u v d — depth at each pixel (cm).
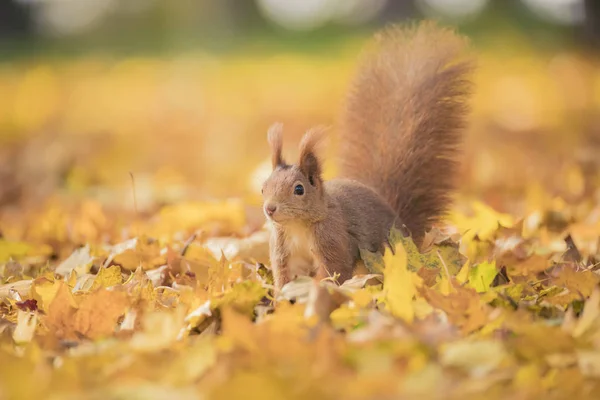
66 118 3634
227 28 6388
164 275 965
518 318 684
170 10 6738
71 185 2034
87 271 1002
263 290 777
